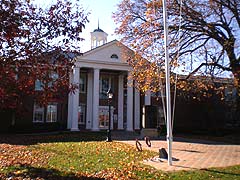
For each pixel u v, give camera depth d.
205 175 9.96
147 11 23.83
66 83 8.08
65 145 20.06
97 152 16.03
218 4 24.58
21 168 10.69
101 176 9.75
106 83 43.44
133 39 24.77
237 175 10.07
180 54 23.27
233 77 24.42
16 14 7.23
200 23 23.94
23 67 7.39
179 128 38.62
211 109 39.25
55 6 8.12
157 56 25.00
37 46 7.59
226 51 24.00
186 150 17.59
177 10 23.53
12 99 7.57
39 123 37.59
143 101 42.66
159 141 23.12
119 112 43.12
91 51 38.97
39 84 7.99
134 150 16.83
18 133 34.81
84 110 41.81
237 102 32.69
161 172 10.38
